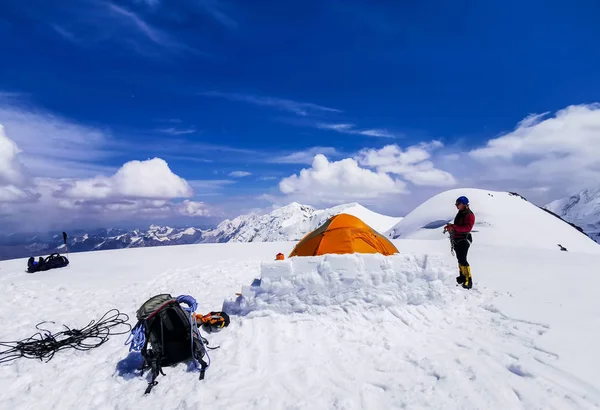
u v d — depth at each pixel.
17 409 4.51
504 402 3.73
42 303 9.36
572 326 5.50
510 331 5.50
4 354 6.19
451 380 4.20
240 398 4.33
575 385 3.89
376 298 6.48
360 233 8.24
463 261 8.23
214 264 15.12
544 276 9.76
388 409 3.88
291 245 22.81
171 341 5.38
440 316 6.32
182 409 4.24
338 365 4.94
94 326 7.40
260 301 6.70
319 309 6.50
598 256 15.06
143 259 17.33
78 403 4.59
